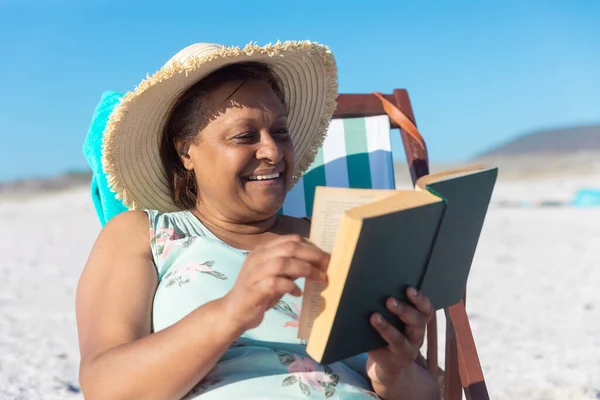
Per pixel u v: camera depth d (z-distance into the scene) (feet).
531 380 13.05
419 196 4.71
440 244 4.94
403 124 9.41
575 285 21.98
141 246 6.18
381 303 4.83
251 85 6.43
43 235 39.50
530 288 21.62
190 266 6.01
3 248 33.88
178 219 6.59
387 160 9.39
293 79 7.54
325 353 4.65
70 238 37.65
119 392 5.11
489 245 30.66
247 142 6.36
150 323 5.86
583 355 14.64
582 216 41.42
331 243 4.91
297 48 6.91
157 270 6.13
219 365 5.62
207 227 6.66
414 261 4.83
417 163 9.30
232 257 6.13
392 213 4.40
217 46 6.86
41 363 14.37
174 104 6.68
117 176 7.07
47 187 95.30
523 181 78.54
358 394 5.67
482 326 17.19
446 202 4.72
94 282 5.90
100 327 5.61
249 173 6.41
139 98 6.52
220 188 6.46
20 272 26.43
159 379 5.04
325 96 7.88
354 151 9.43
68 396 12.26
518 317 18.04
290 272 4.61
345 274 4.41
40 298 21.44
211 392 5.44
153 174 7.22
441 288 5.28
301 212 9.07
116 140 6.84
